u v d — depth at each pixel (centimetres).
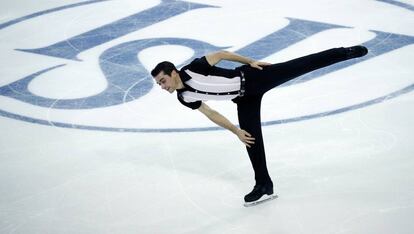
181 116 1430
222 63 1700
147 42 1909
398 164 1136
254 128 997
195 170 1185
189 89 955
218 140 1304
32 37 2038
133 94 1562
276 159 1198
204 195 1095
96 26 2094
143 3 2295
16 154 1295
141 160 1238
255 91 965
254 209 1036
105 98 1549
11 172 1220
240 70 960
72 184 1162
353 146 1219
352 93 1463
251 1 2223
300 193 1071
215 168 1188
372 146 1210
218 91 955
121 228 1010
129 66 1738
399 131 1261
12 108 1523
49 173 1207
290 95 1489
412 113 1333
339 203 1028
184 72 941
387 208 1002
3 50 1934
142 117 1436
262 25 1972
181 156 1245
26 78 1705
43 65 1791
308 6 2122
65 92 1600
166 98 1530
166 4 2262
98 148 1301
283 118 1375
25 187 1161
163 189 1124
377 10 2020
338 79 1549
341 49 955
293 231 963
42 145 1328
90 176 1186
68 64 1786
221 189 1112
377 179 1091
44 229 1020
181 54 1786
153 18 2125
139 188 1132
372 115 1345
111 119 1434
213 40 1881
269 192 1039
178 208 1059
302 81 1562
